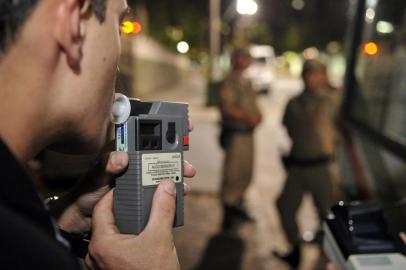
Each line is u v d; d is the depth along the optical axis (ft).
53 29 2.29
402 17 11.75
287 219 14.32
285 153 14.88
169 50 90.53
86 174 3.44
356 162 13.26
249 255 15.08
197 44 105.70
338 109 14.84
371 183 11.90
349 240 4.71
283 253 14.79
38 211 2.10
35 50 2.27
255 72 73.51
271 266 14.33
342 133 14.73
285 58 157.07
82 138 2.63
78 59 2.40
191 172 3.38
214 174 25.86
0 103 2.27
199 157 30.22
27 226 2.02
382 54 12.99
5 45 2.23
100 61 2.52
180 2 102.32
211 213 19.01
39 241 2.02
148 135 2.93
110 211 2.97
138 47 58.18
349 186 13.88
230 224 17.15
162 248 2.85
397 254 4.56
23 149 2.38
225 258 14.83
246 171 17.37
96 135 2.66
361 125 13.39
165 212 2.89
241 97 17.21
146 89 64.90
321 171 14.26
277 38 168.25
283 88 92.99
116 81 2.96
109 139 3.23
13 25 2.21
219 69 77.46
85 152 2.78
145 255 2.82
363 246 4.61
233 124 17.26
